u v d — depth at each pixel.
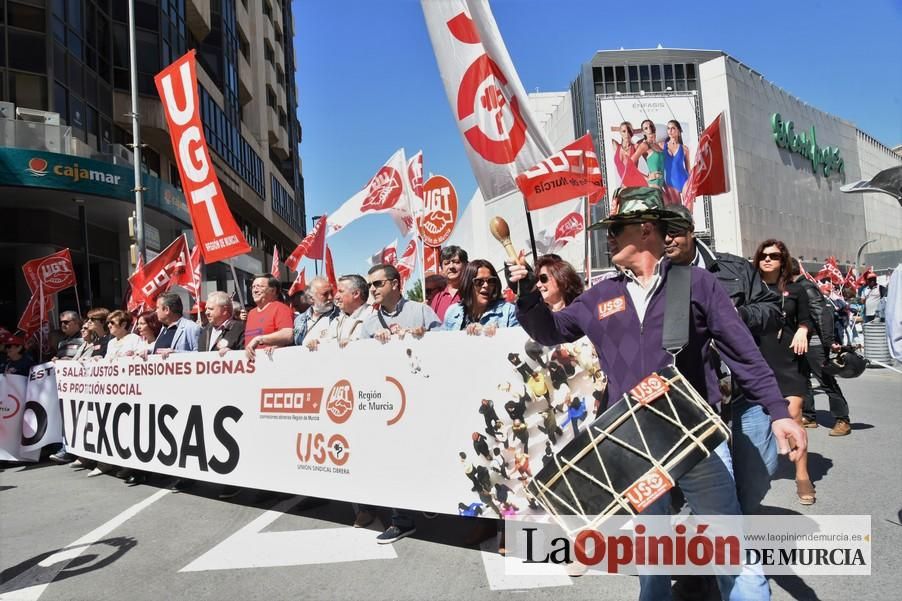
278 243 49.69
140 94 22.23
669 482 1.93
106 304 21.38
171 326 6.08
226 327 5.82
